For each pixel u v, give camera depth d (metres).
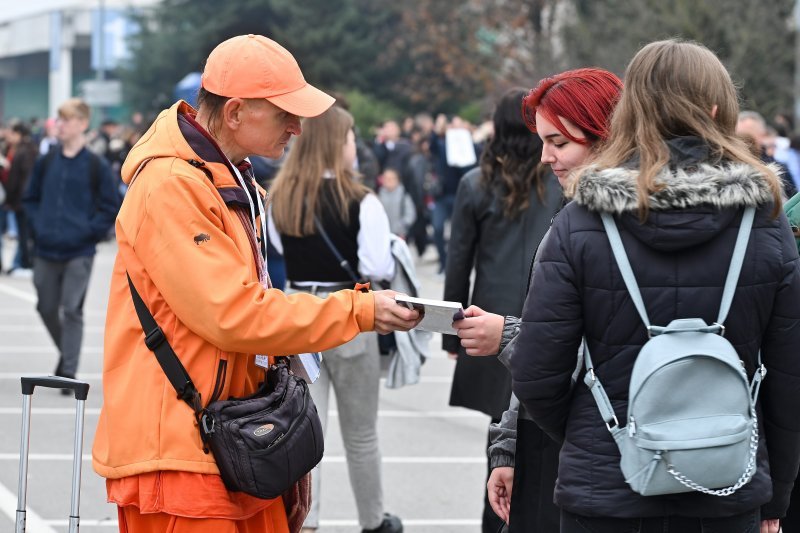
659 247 3.67
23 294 20.16
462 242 6.73
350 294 4.29
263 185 12.48
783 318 3.82
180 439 4.09
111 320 4.28
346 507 8.23
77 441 4.64
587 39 33.66
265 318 4.09
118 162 30.05
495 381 6.47
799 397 3.88
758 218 3.78
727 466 3.62
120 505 4.21
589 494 3.75
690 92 3.80
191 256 4.05
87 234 11.64
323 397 6.91
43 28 85.12
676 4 28.06
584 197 3.72
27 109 109.25
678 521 3.76
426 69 58.34
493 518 5.65
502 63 50.72
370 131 49.25
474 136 24.67
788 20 28.00
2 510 7.95
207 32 59.69
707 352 3.61
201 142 4.23
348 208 6.75
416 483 8.88
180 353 4.14
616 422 3.72
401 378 7.05
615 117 3.90
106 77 93.75
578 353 3.87
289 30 58.00
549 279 3.78
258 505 4.24
